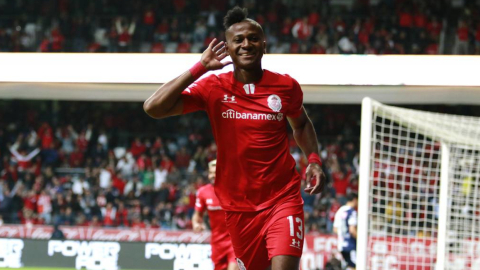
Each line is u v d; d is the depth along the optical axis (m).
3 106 31.45
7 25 33.22
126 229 23.12
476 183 12.87
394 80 27.33
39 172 28.70
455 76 27.23
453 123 11.64
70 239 22.64
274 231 6.03
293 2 33.16
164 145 29.91
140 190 27.06
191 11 33.34
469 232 14.06
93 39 32.66
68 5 33.44
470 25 31.47
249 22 5.98
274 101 6.00
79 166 29.22
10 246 22.77
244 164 6.06
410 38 31.42
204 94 6.07
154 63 28.59
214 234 12.91
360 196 10.16
